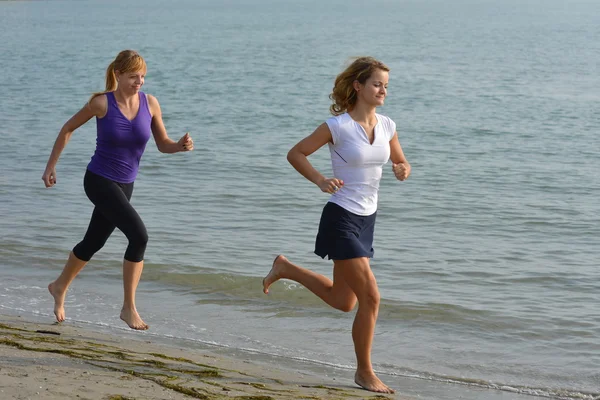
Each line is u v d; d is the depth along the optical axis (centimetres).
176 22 17425
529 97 4916
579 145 3234
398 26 16225
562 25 16688
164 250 1602
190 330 1131
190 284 1376
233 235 1759
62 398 666
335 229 830
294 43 10494
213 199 2133
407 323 1212
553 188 2388
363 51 8981
